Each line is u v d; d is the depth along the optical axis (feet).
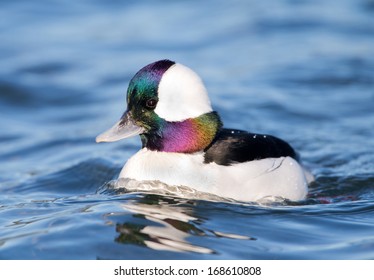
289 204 37.19
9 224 33.32
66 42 75.51
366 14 81.00
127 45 74.54
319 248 30.19
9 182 43.88
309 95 61.00
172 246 29.40
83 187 41.75
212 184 35.70
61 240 29.96
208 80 64.85
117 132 36.19
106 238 29.99
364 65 67.26
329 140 51.06
